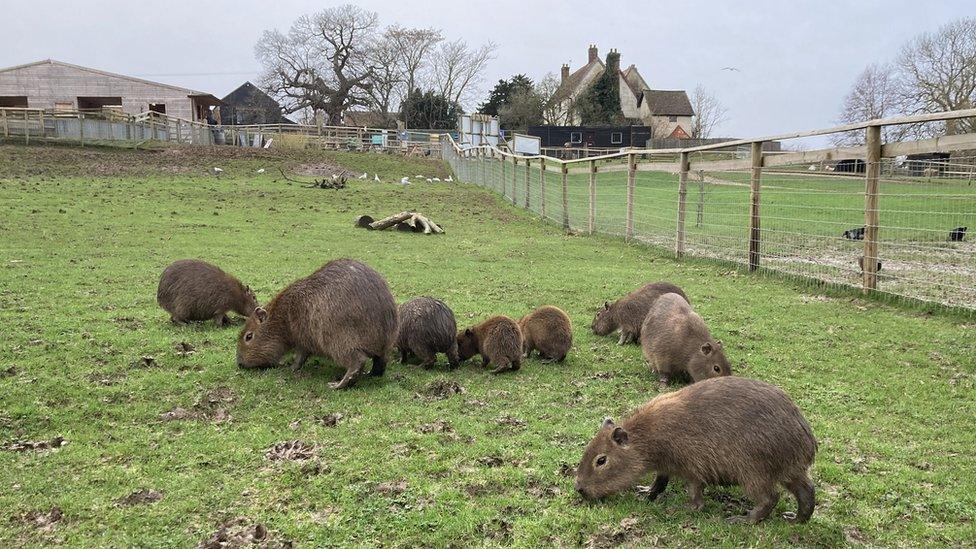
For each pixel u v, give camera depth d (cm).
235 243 1496
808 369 691
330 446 495
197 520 394
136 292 988
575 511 410
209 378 638
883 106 5069
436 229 1825
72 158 2897
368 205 2369
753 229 1237
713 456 398
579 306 999
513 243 1678
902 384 639
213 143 4228
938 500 416
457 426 534
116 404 570
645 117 7356
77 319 825
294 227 1792
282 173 3017
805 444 389
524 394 619
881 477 449
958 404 588
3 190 2055
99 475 445
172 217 1820
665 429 412
